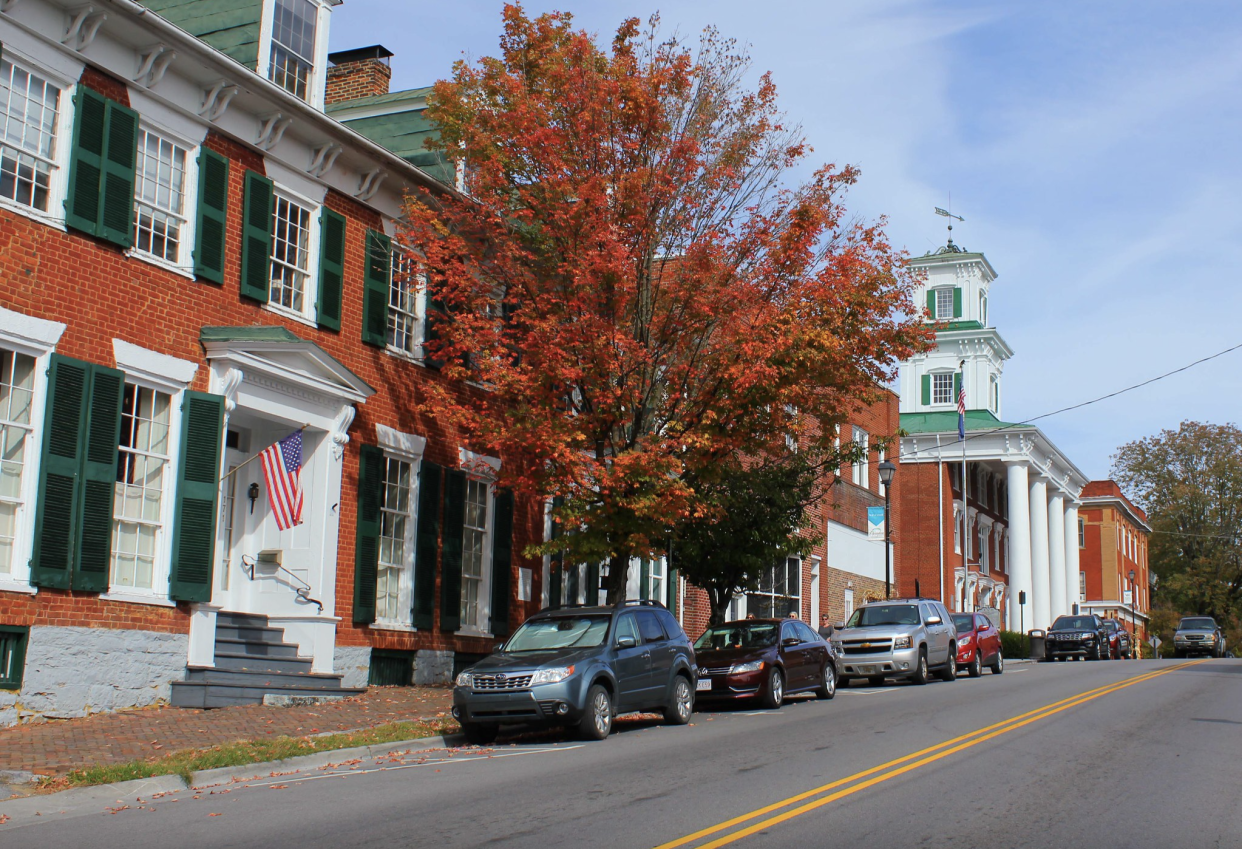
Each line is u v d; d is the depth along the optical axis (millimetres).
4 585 13758
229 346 16688
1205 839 8320
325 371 18344
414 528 20703
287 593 18219
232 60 16641
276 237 18500
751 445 20312
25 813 9602
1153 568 94062
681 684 17016
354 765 12461
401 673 20344
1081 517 82125
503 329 18672
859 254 18984
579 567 25812
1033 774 11156
